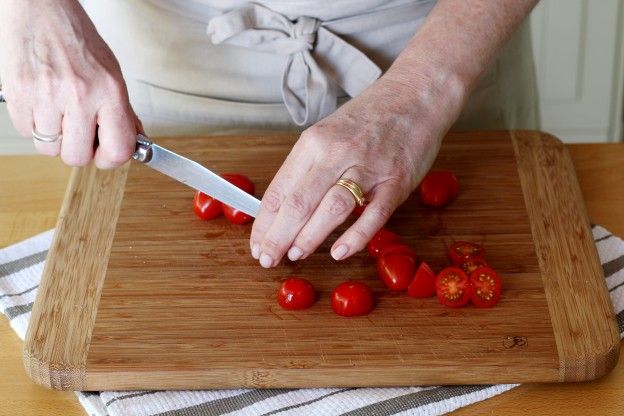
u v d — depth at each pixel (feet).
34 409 2.75
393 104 2.96
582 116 5.82
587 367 2.74
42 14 2.83
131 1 3.49
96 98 2.80
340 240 2.87
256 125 3.64
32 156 3.57
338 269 3.01
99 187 3.27
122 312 2.87
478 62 3.05
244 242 3.10
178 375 2.72
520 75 3.79
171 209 3.20
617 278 3.05
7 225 3.30
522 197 3.24
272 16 3.37
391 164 2.90
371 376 2.73
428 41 3.05
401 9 3.38
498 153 3.41
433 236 3.12
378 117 2.93
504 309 2.86
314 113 3.44
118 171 3.33
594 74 5.64
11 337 2.93
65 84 2.78
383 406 2.70
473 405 2.74
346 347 2.77
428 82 2.99
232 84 3.55
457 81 3.01
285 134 3.49
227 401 2.74
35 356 2.74
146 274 2.99
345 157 2.87
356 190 2.84
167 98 3.61
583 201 3.24
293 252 2.88
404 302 2.88
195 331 2.82
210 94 3.58
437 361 2.73
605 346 2.75
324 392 2.75
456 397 2.73
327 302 2.89
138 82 3.61
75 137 2.82
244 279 2.97
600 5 5.37
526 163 3.37
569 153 3.47
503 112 3.77
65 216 3.17
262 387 2.75
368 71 3.39
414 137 2.94
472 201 3.23
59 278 2.97
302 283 2.87
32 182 3.46
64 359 2.74
